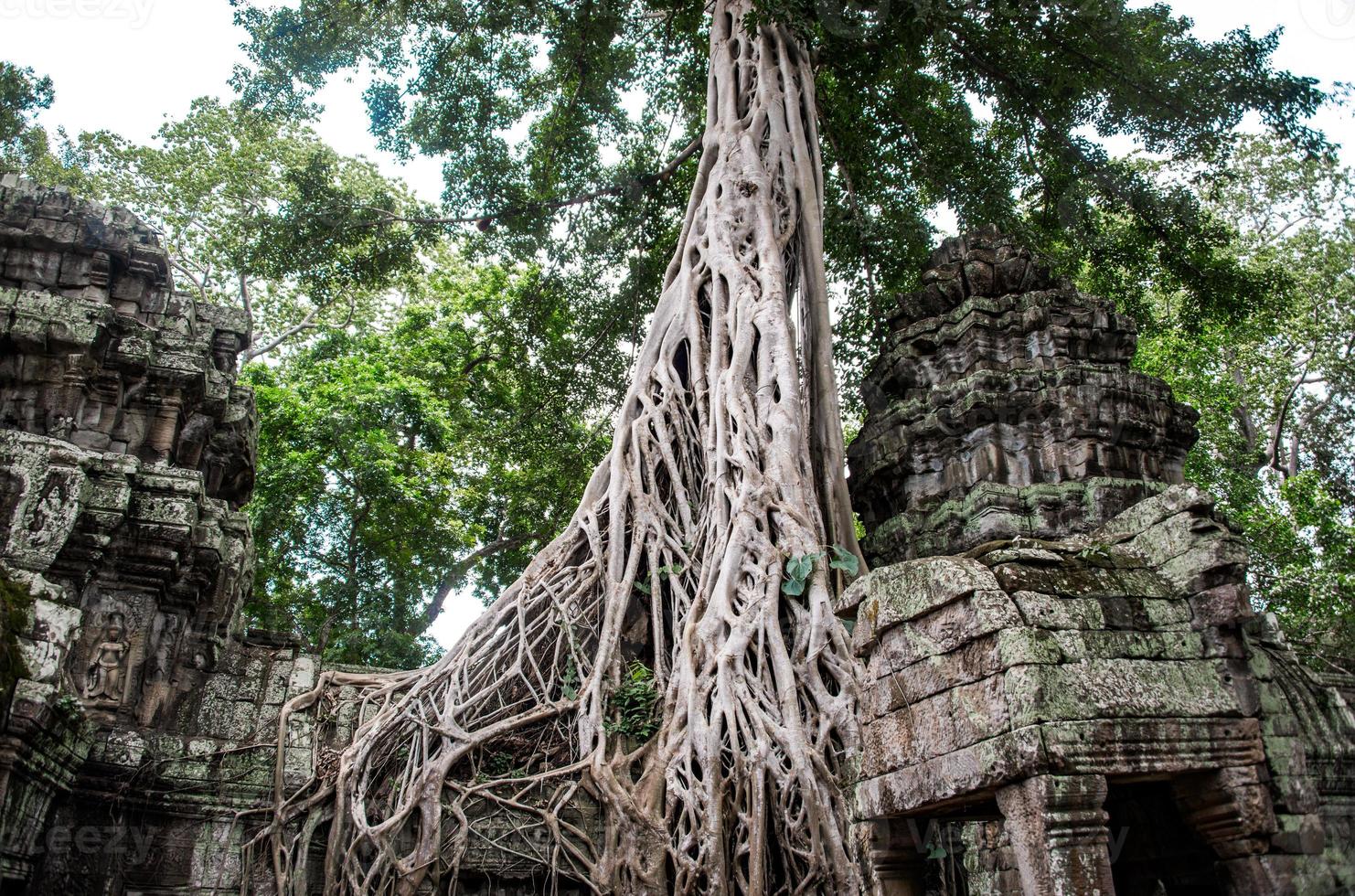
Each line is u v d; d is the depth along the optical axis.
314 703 10.23
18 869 7.79
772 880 8.38
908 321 13.62
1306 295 20.17
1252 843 4.48
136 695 9.52
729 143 13.38
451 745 9.55
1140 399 11.89
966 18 15.41
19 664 7.69
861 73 15.85
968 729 4.61
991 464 11.66
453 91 17.67
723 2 14.93
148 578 9.82
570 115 18.02
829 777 8.29
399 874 8.77
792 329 11.53
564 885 9.17
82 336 10.05
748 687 8.92
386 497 18.48
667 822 8.68
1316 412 21.19
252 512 17.47
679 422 11.73
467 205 17.83
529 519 19.70
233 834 9.08
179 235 23.62
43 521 9.10
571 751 9.82
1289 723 4.88
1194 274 16.00
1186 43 14.62
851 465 13.75
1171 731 4.48
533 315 18.98
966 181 16.73
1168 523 5.18
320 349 21.20
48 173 21.36
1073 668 4.46
